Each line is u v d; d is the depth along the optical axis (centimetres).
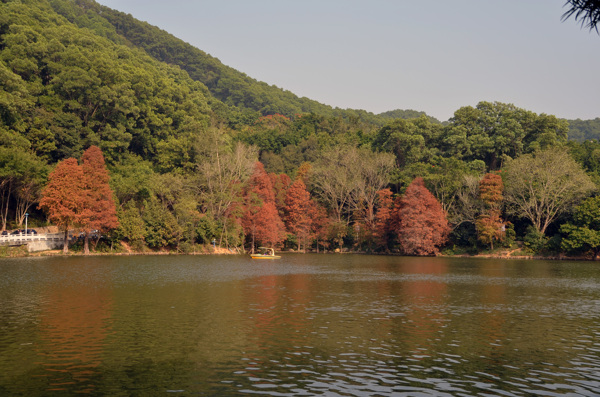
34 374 2478
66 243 10056
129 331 3375
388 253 14038
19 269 7119
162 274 6975
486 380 2462
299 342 3138
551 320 3956
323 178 15188
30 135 11662
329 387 2327
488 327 3669
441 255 13012
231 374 2503
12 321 3647
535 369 2652
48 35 16938
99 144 13950
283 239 14025
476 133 17275
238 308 4316
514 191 12488
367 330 3509
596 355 2928
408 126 17512
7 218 11138
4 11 16188
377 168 14950
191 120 18038
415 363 2728
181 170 13925
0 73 11925
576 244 10962
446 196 13475
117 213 10919
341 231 14350
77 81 14362
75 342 3072
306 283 6262
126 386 2323
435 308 4466
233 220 13012
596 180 12400
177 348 2969
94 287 5481
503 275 7544
